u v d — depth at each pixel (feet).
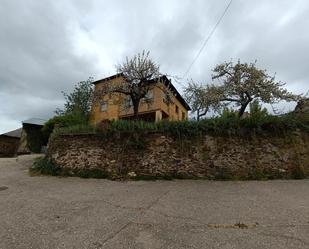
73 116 61.36
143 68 41.81
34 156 52.95
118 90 41.01
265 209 16.21
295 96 51.39
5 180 28.19
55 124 57.93
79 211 16.16
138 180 28.30
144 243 11.21
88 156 32.40
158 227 13.21
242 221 14.02
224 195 20.36
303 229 12.69
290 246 10.79
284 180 26.78
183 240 11.51
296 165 28.60
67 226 13.38
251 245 10.94
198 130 30.55
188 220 14.30
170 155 30.12
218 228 13.02
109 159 31.40
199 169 29.01
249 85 52.11
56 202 18.48
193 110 68.44
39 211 16.17
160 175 29.25
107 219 14.55
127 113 61.98
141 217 14.88
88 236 12.00
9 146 83.61
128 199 19.33
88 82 75.51
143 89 42.24
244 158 28.96
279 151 29.22
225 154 29.32
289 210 15.92
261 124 30.04
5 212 15.94
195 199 19.15
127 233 12.37
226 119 30.99
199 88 66.54
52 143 36.22
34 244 11.10
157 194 21.03
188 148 30.07
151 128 31.63
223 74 57.41
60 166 33.19
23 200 19.08
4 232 12.50
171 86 61.11
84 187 24.36
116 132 32.14
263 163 28.68
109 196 20.40
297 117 31.32
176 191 22.17
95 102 47.42
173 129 30.94
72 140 34.22
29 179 29.04
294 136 30.01
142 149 30.99
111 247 10.82
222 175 28.19
